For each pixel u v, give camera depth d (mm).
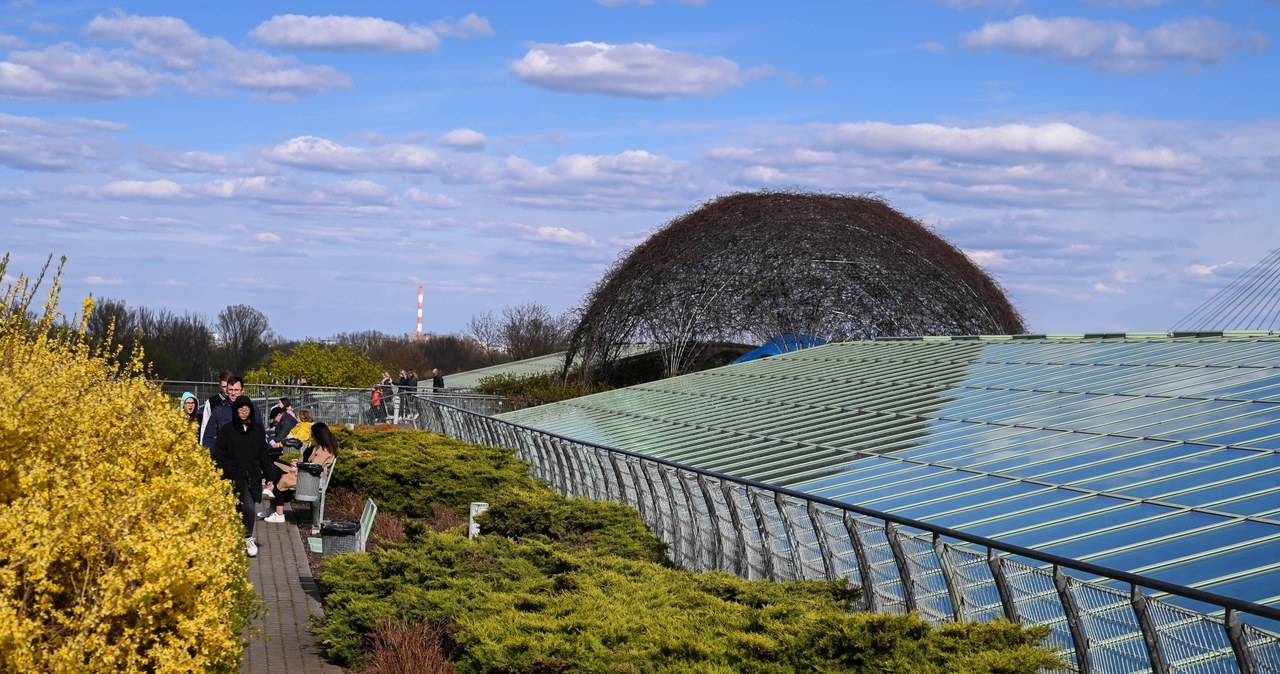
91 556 6195
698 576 11070
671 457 20281
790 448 19016
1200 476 12078
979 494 13148
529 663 8422
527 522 15062
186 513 7199
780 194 51969
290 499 19078
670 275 49281
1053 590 8586
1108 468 13227
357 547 15062
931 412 20031
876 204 51812
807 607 9398
